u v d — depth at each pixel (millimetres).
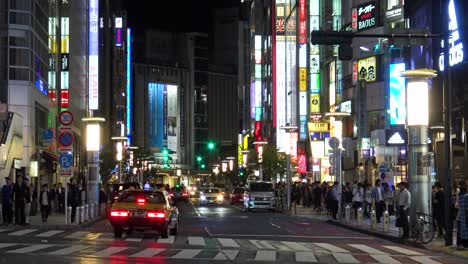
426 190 23953
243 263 16016
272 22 103000
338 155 36719
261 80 122562
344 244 22359
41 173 48531
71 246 19391
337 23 67562
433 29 40719
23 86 44094
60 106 62781
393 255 18875
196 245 20703
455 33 34969
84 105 80250
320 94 73125
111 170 75688
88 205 33156
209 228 29406
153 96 195625
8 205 27547
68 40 65375
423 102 24250
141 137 190500
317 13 77312
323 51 72250
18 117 42344
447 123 21812
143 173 120938
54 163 50688
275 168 71812
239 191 69688
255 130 122000
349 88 60094
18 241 20812
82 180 44031
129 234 24625
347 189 37156
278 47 98500
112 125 127500
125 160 96938
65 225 27516
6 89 43688
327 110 69688
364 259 17625
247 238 23938
